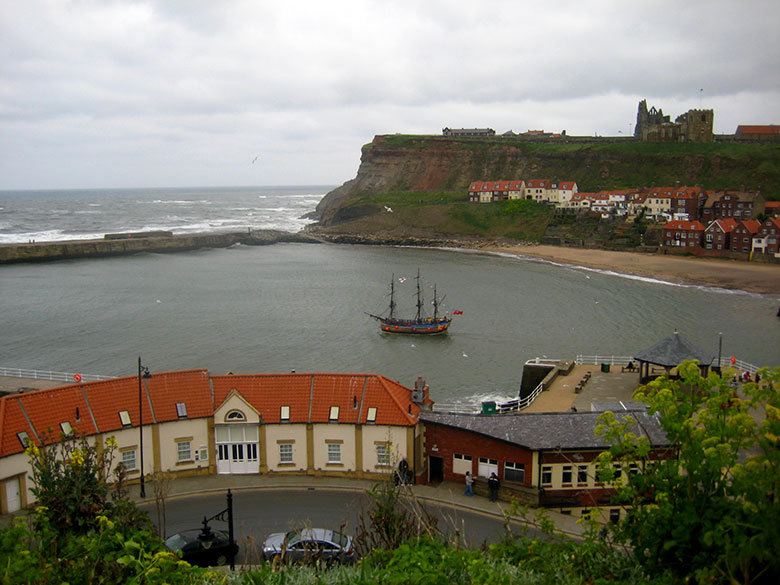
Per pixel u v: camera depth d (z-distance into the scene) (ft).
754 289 541.75
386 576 68.85
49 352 360.69
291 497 151.43
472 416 162.09
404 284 589.32
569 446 147.43
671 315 443.73
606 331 401.49
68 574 70.13
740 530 65.62
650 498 97.35
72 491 93.40
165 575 69.51
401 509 114.83
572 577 75.20
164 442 163.02
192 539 120.47
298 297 530.27
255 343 382.63
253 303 504.84
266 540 119.44
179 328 418.72
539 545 82.64
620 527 81.82
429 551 72.38
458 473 158.81
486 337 394.11
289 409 167.22
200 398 168.66
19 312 465.06
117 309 477.77
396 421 161.68
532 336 393.70
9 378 258.98
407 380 313.32
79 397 162.61
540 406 205.16
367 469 163.53
